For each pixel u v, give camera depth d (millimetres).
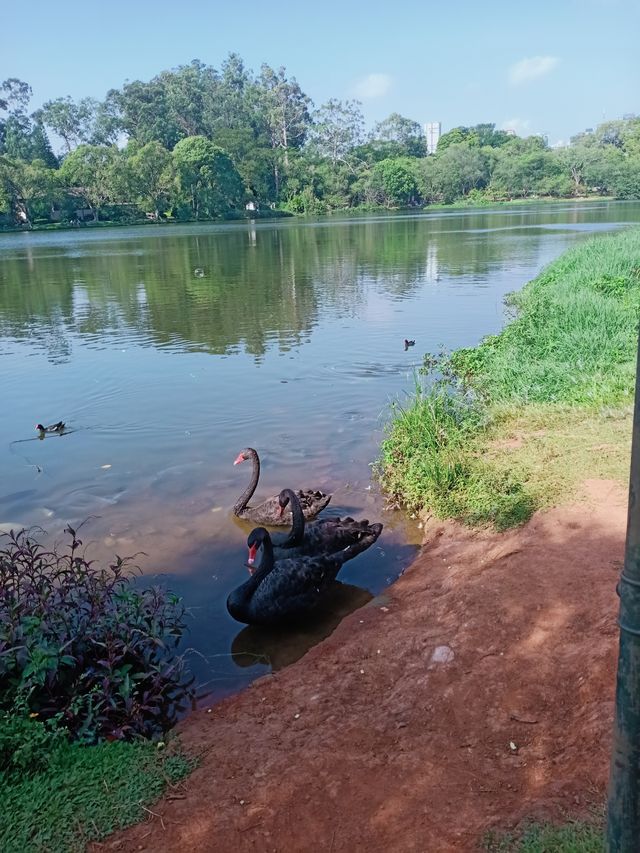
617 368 11562
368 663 5570
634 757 2357
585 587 5715
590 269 21453
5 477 9758
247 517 8383
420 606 6312
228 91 120062
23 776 4379
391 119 131750
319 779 4246
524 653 5113
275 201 106000
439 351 15938
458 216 82000
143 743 4781
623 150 108562
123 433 11406
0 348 17891
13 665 4961
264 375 14492
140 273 32906
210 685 5715
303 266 34156
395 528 8258
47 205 84000
